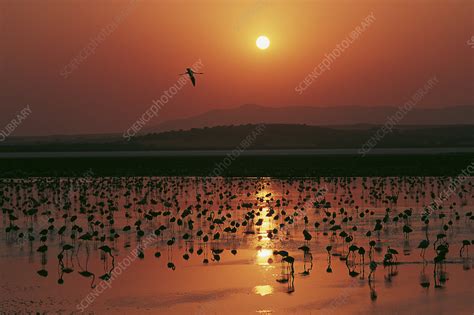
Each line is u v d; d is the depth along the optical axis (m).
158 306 32.88
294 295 34.56
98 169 143.50
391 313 31.64
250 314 31.58
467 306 32.59
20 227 57.81
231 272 39.25
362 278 37.69
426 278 37.62
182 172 129.62
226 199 78.50
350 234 51.72
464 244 43.81
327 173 123.44
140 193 89.19
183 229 55.22
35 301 33.72
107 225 58.06
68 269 38.75
